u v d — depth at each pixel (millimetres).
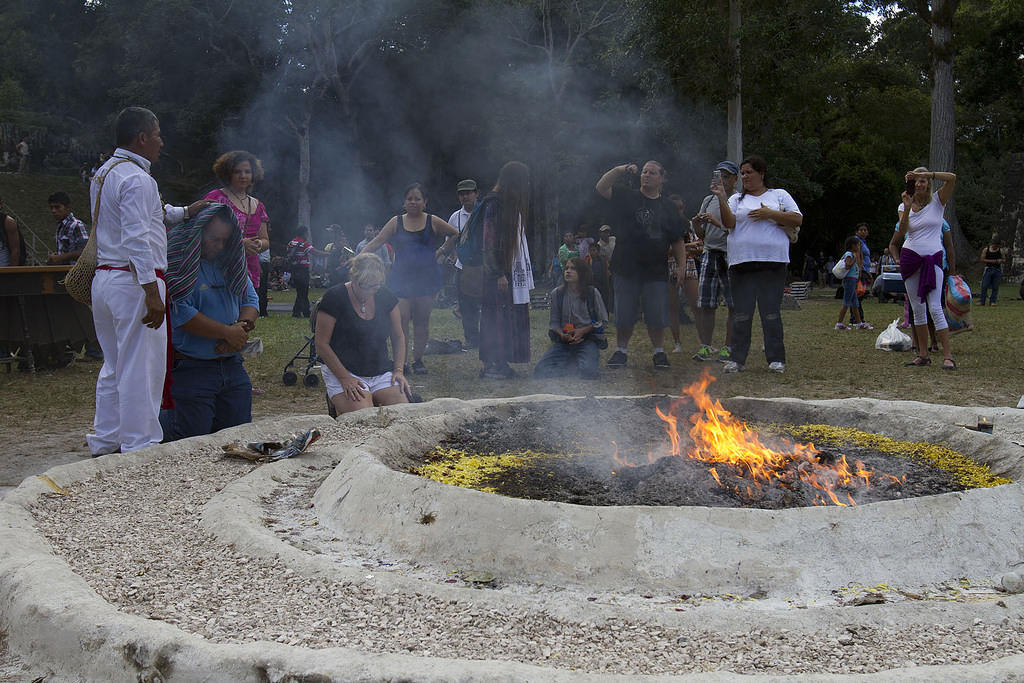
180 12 38406
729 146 23203
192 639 2539
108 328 5320
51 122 53062
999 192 55562
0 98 51188
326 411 7875
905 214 9977
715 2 22438
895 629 2721
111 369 5387
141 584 3148
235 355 5816
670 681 2266
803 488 3711
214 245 5551
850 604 2941
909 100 38531
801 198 37750
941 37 28344
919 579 3125
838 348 11906
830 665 2502
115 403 5406
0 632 2908
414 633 2732
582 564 3113
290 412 7824
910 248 9867
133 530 3760
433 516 3393
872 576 3100
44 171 49844
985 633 2701
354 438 5340
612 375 9203
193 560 3389
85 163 47812
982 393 8234
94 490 4371
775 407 5082
